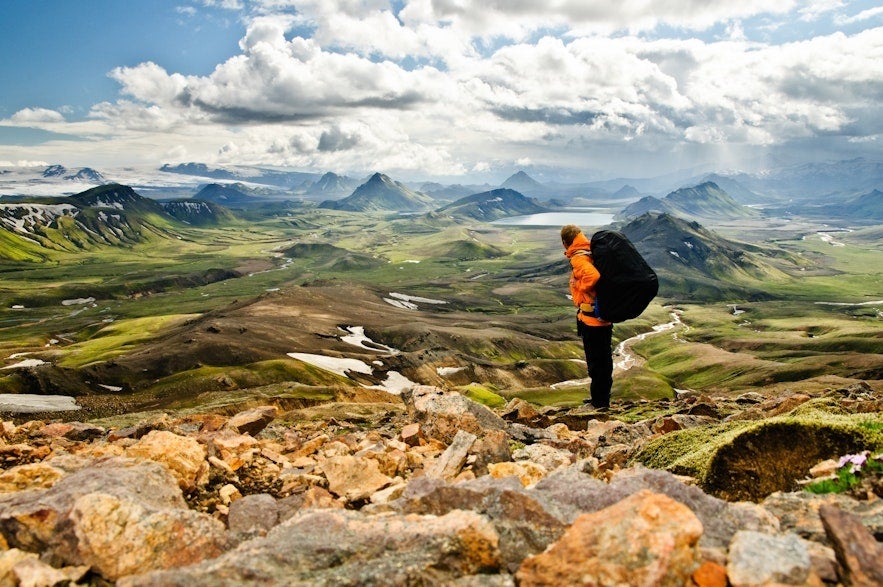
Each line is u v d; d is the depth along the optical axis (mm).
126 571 6875
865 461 8844
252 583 5941
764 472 10359
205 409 85562
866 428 9922
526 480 10945
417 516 7863
